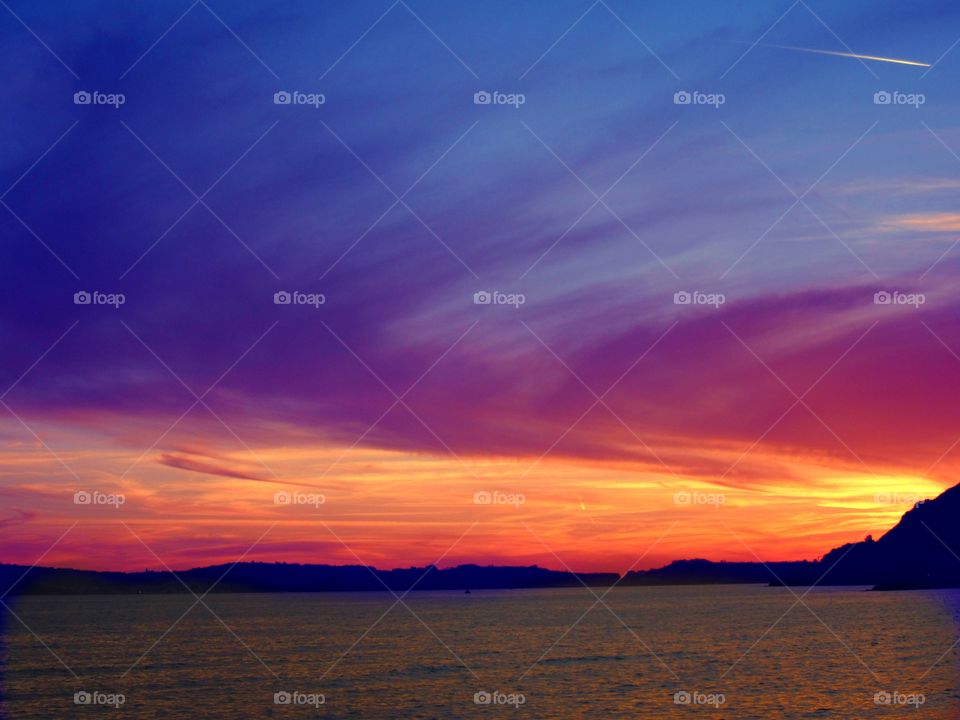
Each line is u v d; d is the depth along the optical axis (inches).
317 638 3181.6
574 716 1513.3
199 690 1852.9
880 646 2534.5
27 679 2053.4
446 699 1702.8
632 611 5177.2
